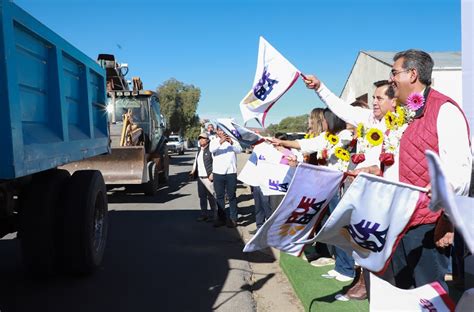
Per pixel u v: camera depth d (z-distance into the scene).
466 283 3.28
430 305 2.50
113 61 13.06
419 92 2.60
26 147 3.32
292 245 2.84
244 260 5.80
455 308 2.43
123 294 4.58
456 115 2.40
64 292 4.62
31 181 4.69
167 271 5.34
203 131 8.19
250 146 5.69
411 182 2.56
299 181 2.56
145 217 8.73
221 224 7.80
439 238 2.48
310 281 4.55
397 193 2.40
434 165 1.62
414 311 2.55
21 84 3.47
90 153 5.34
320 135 4.70
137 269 5.41
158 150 13.91
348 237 2.70
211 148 7.70
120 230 7.57
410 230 2.59
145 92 13.25
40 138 3.73
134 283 4.91
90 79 5.52
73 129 4.89
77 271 4.93
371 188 2.39
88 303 4.34
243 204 10.16
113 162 10.53
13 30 3.19
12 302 4.34
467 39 2.69
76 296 4.52
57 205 4.79
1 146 3.05
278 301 4.42
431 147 2.48
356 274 4.09
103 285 4.84
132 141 11.59
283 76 3.88
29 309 4.18
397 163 2.71
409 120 2.60
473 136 2.67
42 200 4.54
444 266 2.64
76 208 4.80
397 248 2.69
